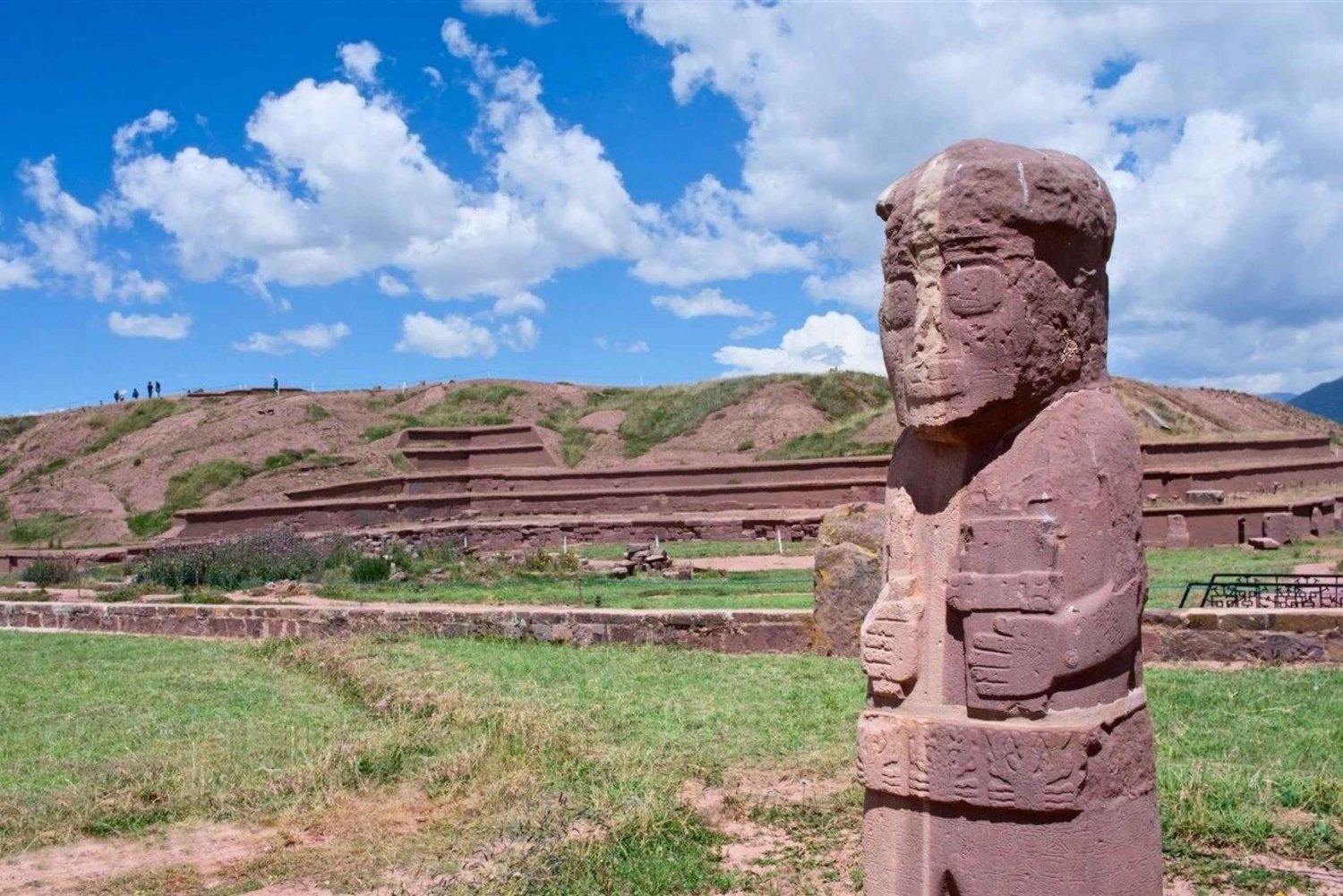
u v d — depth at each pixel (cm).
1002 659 466
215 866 691
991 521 479
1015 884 461
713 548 3228
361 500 4097
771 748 886
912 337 503
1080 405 498
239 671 1414
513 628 1558
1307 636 1168
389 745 905
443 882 616
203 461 4912
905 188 515
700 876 625
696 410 5291
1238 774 740
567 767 822
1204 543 3141
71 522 4609
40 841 741
